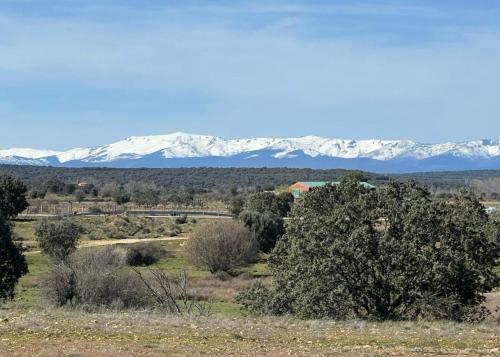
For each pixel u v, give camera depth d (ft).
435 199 140.97
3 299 171.01
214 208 629.10
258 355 70.59
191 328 93.81
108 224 431.84
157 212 555.28
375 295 127.75
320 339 85.20
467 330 97.14
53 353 69.41
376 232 127.54
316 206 140.56
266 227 346.74
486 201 617.62
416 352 74.59
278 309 136.05
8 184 426.51
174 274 270.67
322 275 126.00
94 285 148.36
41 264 280.10
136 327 93.71
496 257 133.69
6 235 175.52
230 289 240.53
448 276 125.70
